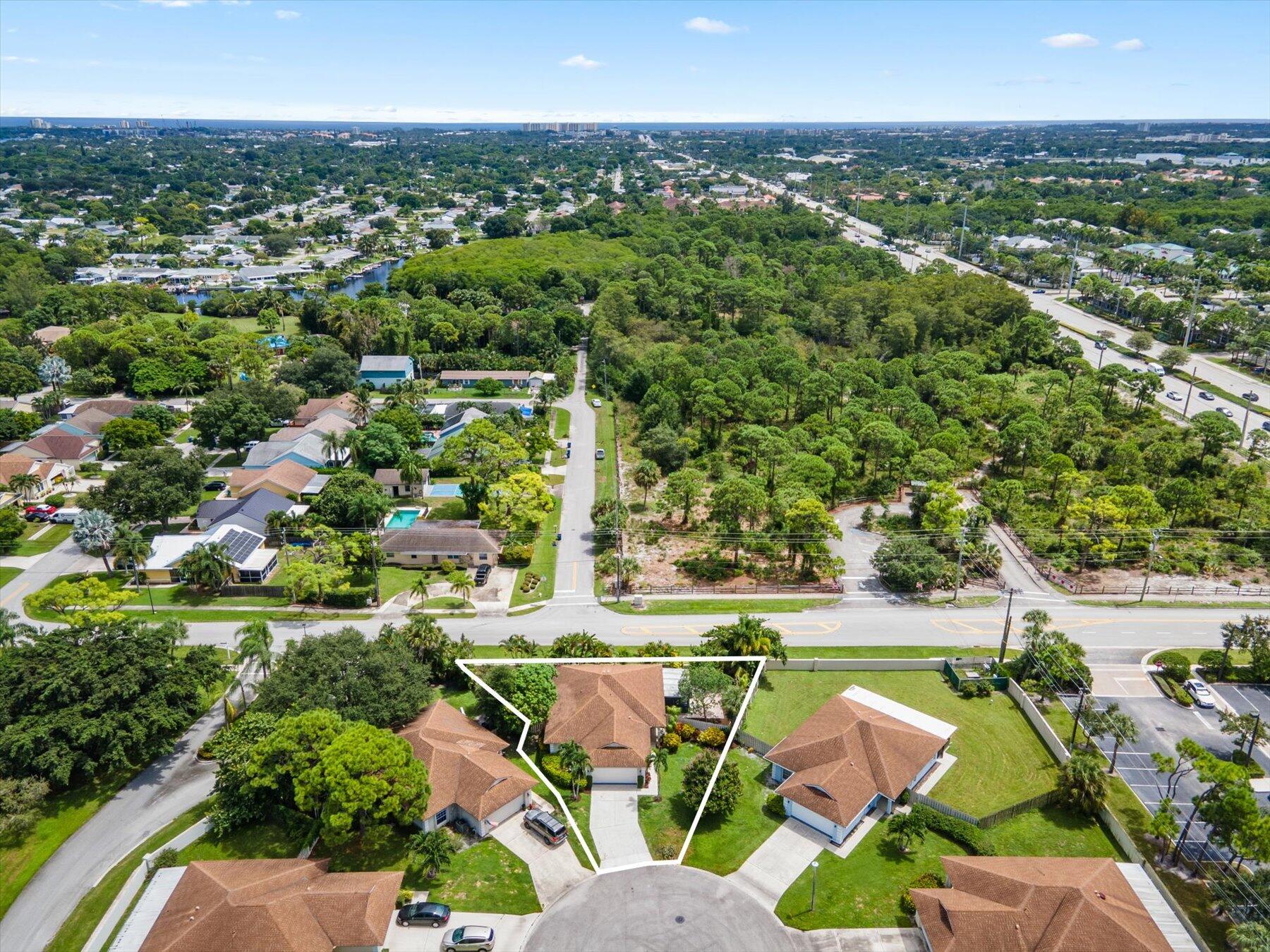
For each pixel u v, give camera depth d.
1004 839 65.50
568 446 153.25
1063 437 147.12
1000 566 110.69
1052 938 52.16
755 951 55.31
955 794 70.25
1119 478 129.88
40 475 126.94
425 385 176.75
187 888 56.47
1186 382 186.88
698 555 113.19
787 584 106.31
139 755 72.62
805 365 172.00
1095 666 89.19
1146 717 80.88
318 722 64.44
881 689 84.81
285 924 52.69
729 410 148.88
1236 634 86.44
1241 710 82.06
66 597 90.00
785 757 70.75
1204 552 111.75
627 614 98.50
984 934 53.16
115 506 112.12
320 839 64.38
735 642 86.06
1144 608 101.38
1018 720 80.56
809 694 83.88
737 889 60.56
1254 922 54.59
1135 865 62.69
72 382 173.00
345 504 114.12
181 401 173.00
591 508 126.25
